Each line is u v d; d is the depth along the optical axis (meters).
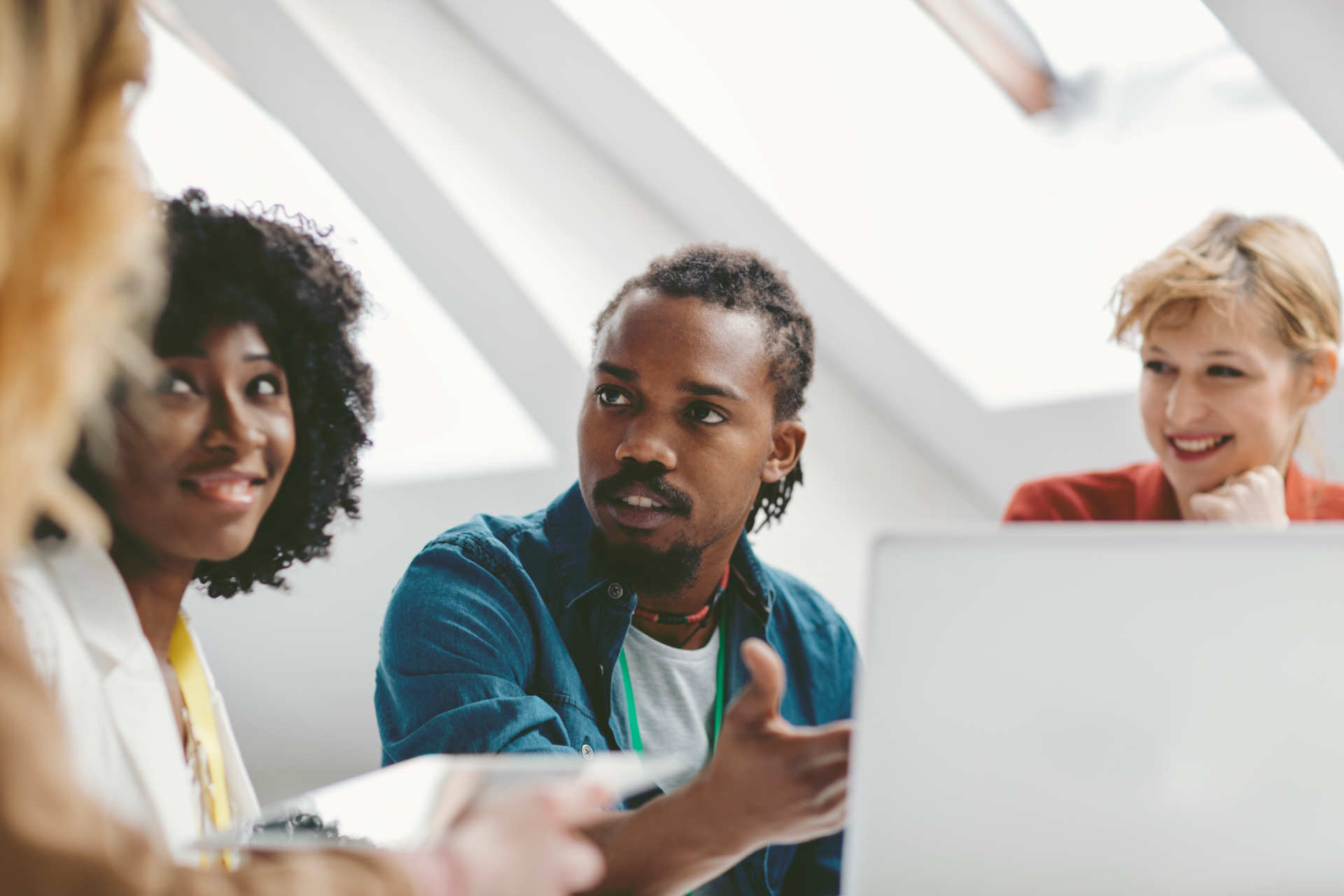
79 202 0.51
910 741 0.79
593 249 3.60
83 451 0.89
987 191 3.24
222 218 0.98
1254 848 0.79
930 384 3.32
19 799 0.46
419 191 3.44
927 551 0.80
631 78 3.32
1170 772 0.79
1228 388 1.86
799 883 1.36
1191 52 2.86
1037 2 2.93
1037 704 0.79
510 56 3.59
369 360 1.13
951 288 3.29
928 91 3.22
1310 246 1.89
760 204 3.33
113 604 0.88
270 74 3.38
